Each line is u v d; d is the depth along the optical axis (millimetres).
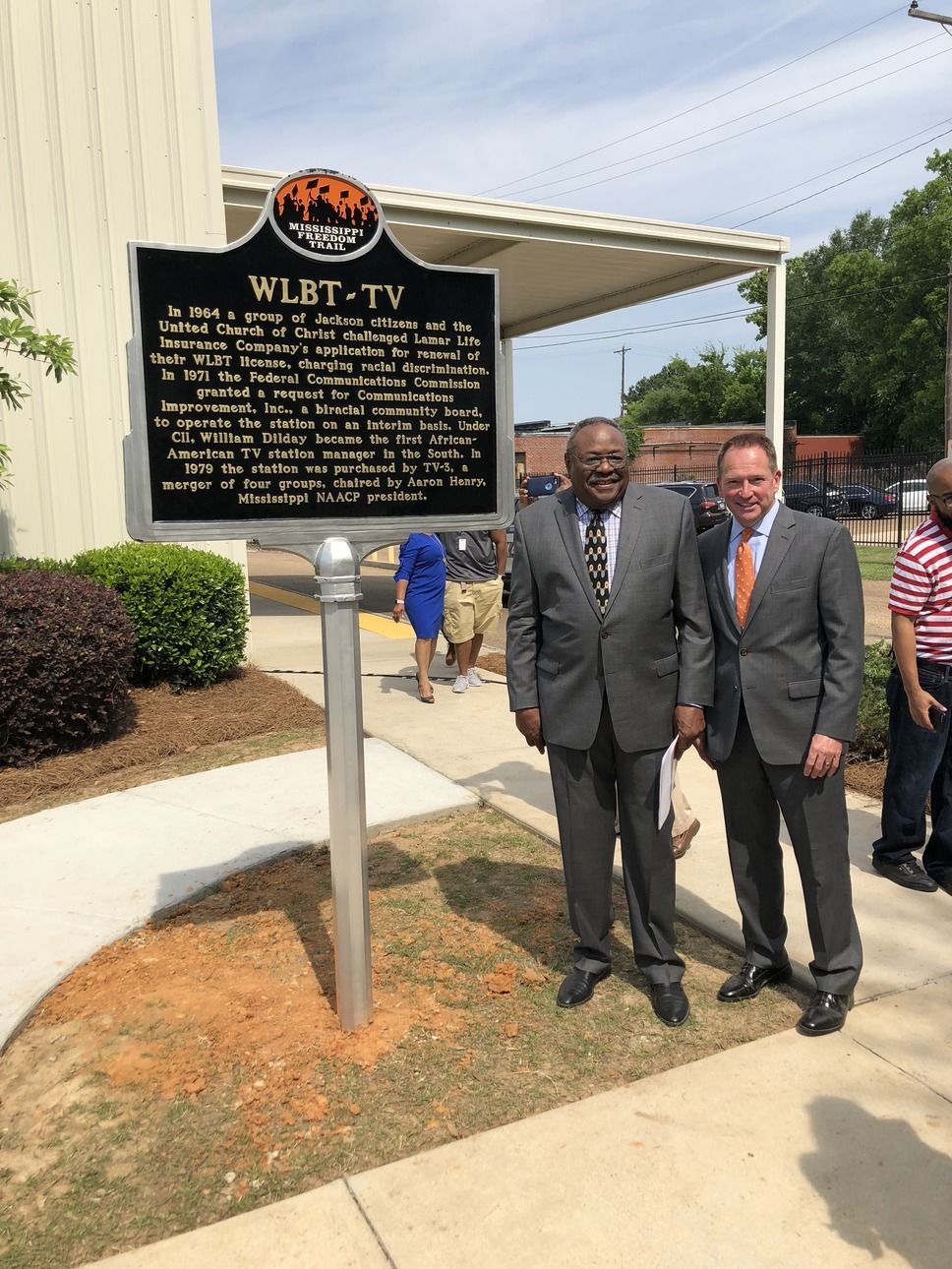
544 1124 2736
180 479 2955
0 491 8086
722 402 72062
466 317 3266
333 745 3029
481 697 8031
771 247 14594
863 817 5016
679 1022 3225
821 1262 2256
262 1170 2590
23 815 5371
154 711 7305
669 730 3248
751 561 3232
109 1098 2893
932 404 48531
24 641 5879
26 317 8047
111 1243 2350
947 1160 2572
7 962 3617
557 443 43656
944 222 46688
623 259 14359
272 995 3432
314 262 3047
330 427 3115
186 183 8492
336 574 2969
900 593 4008
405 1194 2482
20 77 7914
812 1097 2832
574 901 3396
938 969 3535
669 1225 2367
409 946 3779
